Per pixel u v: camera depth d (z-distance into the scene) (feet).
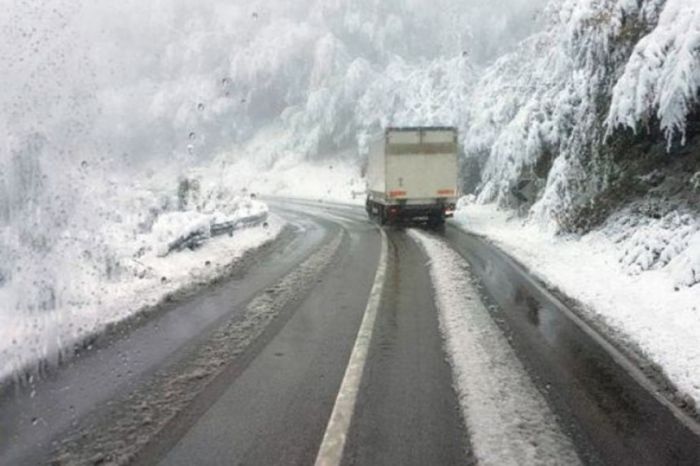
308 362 21.16
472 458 13.83
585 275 38.96
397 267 43.62
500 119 90.07
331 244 59.36
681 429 15.58
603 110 53.93
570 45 55.98
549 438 14.96
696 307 28.07
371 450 14.23
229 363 21.09
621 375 19.83
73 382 19.17
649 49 39.88
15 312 27.04
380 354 22.07
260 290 35.12
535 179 73.20
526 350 22.63
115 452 14.23
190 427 15.60
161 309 29.91
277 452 14.12
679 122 38.24
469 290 34.58
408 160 77.77
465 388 18.44
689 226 38.40
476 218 86.84
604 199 54.34
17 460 13.91
